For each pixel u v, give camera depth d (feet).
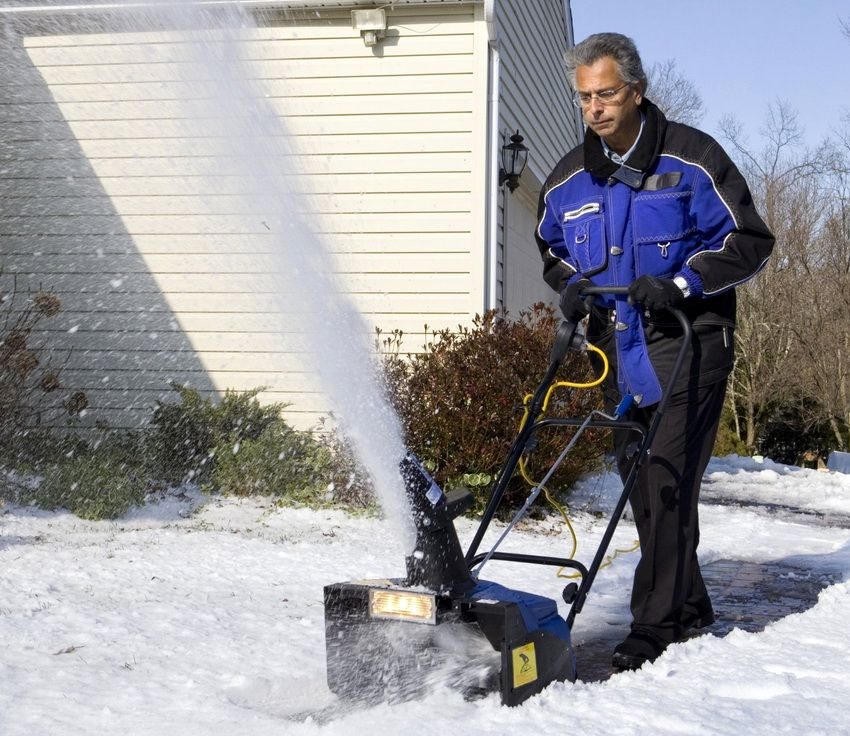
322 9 30.55
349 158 30.73
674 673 11.69
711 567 20.63
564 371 25.63
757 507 32.48
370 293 30.60
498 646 10.78
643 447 12.17
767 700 10.64
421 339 30.37
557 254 14.47
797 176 91.15
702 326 13.26
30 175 31.78
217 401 31.22
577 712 10.11
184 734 9.76
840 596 16.22
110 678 11.55
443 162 30.37
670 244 13.05
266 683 11.50
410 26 30.40
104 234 31.53
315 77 30.78
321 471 27.27
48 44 31.24
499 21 31.86
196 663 12.25
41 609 14.87
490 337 25.89
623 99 12.69
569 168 13.70
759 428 73.87
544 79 42.60
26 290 31.89
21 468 27.07
